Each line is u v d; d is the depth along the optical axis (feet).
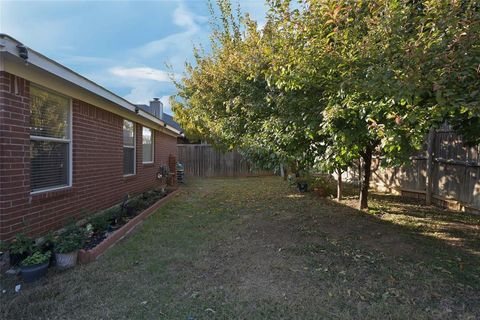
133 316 8.13
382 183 29.19
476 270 10.77
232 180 43.47
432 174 22.25
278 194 28.76
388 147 8.60
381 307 8.46
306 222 17.79
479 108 6.98
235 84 18.75
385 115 8.96
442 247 13.10
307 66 9.77
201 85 23.45
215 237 14.96
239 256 12.39
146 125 29.01
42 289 9.50
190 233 15.61
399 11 8.49
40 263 10.27
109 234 14.35
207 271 10.94
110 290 9.50
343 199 24.98
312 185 28.45
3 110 11.04
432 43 7.53
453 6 7.41
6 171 11.17
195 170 50.44
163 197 25.86
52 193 13.79
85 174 17.10
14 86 11.59
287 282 10.05
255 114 15.60
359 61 9.04
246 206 23.07
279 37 11.36
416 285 9.73
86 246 12.91
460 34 7.36
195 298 9.04
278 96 12.33
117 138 21.88
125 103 20.90
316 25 10.02
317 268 11.15
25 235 11.35
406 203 22.67
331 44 9.64
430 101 8.37
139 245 13.64
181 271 10.93
